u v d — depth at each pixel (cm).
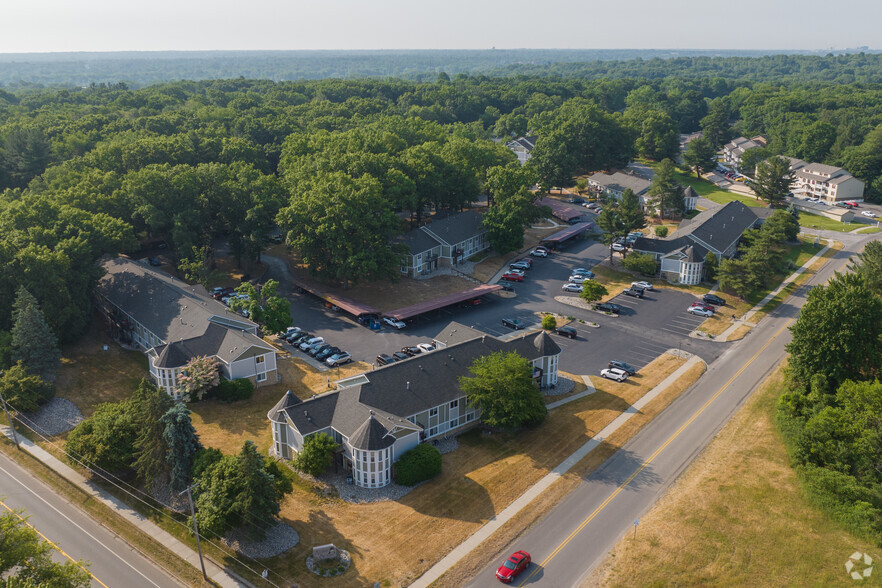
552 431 7244
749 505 5944
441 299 10638
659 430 7306
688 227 13262
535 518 5800
